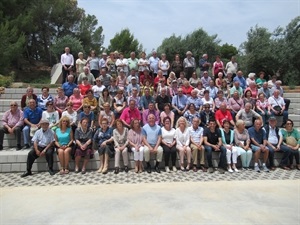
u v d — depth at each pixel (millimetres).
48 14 25953
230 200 4527
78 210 4109
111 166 6914
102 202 4418
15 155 6566
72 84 9477
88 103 8367
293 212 4074
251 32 20719
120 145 6855
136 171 6699
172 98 9117
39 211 4086
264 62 19781
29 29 22312
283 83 19531
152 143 7000
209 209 4145
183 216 3893
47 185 5648
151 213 3994
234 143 7242
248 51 20484
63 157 6500
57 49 22875
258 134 7273
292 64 19438
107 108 7789
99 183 5840
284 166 7141
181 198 4598
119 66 11867
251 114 8336
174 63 12664
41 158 6645
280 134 7336
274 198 4641
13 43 19000
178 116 8828
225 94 10367
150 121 7137
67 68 11773
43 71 25750
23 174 6289
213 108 9117
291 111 10680
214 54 25859
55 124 7441
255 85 10109
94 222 3719
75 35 28641
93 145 6816
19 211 4094
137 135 7012
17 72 23781
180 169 7035
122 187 5199
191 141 7105
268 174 6668
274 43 19656
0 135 7246
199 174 6625
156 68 12359
